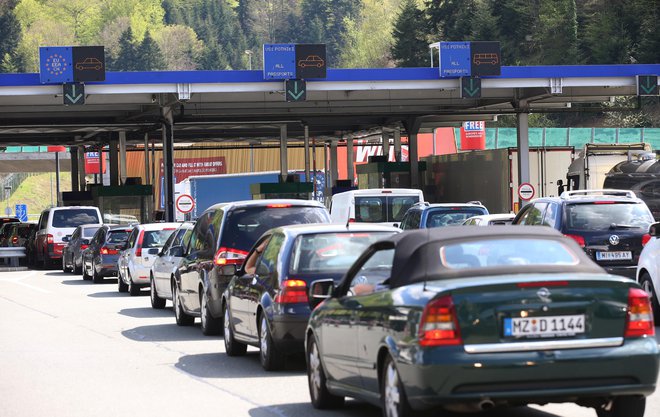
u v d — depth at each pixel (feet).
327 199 527.81
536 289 73.10
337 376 90.38
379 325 79.46
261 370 122.42
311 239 119.65
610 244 167.94
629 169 329.31
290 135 593.42
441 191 470.39
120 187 479.00
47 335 166.09
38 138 576.20
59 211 396.98
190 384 112.98
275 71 372.38
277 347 118.42
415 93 431.43
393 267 80.33
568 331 73.26
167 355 138.31
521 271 77.05
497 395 72.18
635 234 168.55
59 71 365.61
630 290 74.64
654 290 153.28
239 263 154.51
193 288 167.84
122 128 490.49
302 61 373.40
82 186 626.64
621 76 388.57
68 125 470.80
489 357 72.02
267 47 372.58
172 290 183.83
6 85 366.02
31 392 109.91
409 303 75.20
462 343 72.28
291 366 125.59
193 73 371.76
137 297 247.91
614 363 73.00
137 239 252.01
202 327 161.68
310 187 485.56
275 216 155.43
